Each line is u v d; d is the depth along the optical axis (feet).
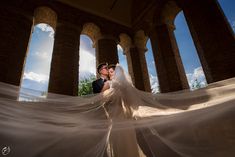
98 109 10.96
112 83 11.62
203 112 11.27
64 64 26.27
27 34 25.66
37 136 9.55
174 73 26.71
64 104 10.57
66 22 30.07
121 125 10.53
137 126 10.93
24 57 24.02
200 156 11.85
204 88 11.68
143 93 12.11
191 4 25.88
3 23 24.22
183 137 12.11
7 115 8.66
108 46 32.68
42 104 9.81
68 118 10.23
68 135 10.50
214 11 22.93
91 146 10.68
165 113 11.31
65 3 31.99
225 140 11.26
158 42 29.66
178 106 11.93
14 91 9.30
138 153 10.75
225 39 20.75
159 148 11.97
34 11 27.91
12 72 22.07
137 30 36.14
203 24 23.36
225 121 11.27
